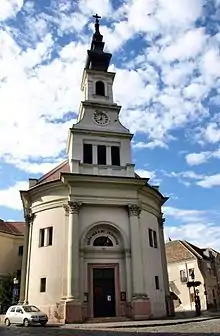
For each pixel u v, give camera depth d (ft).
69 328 67.72
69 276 85.10
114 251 92.79
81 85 126.00
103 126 107.96
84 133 104.47
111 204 94.94
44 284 90.53
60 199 95.76
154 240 104.99
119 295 89.10
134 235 92.94
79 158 100.73
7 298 128.57
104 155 104.06
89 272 89.40
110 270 91.30
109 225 94.02
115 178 96.02
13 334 56.39
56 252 91.15
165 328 63.98
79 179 93.81
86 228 91.91
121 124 110.22
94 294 88.12
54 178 103.91
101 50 127.75
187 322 76.89
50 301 86.74
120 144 106.42
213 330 57.77
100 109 110.93
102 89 118.11
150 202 107.24
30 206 103.71
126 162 103.55
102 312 87.25
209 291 168.86
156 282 98.07
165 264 106.52
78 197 93.35
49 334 55.93
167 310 99.30
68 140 111.24
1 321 90.02
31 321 74.54
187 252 180.96
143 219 100.58
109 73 120.26
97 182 95.40
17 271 148.15
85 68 120.37
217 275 183.32
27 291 93.71
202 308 162.61
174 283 180.24
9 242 153.58
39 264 93.25
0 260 147.02
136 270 89.25
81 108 113.19
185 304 171.42
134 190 98.02
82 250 89.35
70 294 83.41
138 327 67.41
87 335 53.42
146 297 87.30
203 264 174.29
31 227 100.48
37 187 100.53
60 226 93.25
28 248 99.09
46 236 94.84
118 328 66.03
